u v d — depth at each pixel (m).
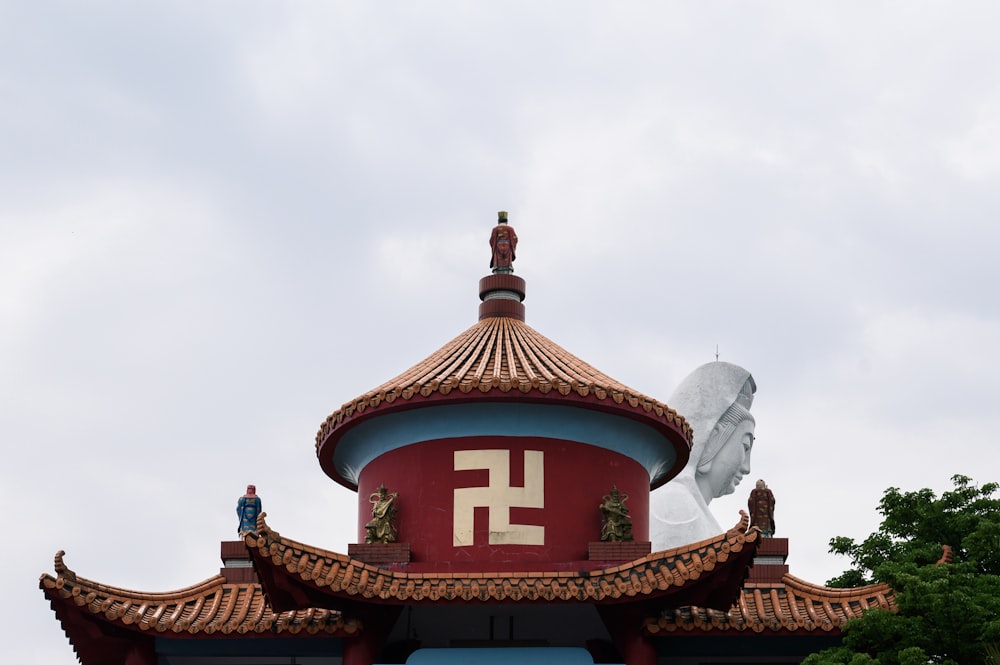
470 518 33.12
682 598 30.36
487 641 33.06
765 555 33.97
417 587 30.50
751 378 61.53
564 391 33.09
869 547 40.34
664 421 34.69
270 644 32.44
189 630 31.48
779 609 32.19
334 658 33.38
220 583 33.50
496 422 33.81
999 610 29.88
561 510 33.44
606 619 31.73
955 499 39.94
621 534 33.16
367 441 35.22
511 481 33.41
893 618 30.22
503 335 37.09
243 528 34.66
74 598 30.84
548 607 31.61
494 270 38.88
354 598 30.34
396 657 32.56
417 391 33.34
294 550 30.00
